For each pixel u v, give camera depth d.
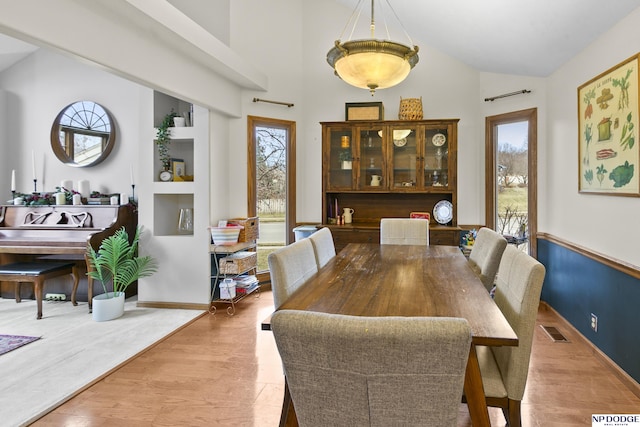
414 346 0.87
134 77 2.76
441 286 1.88
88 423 2.03
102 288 4.27
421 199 4.69
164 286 4.06
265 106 4.68
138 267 3.86
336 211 4.74
